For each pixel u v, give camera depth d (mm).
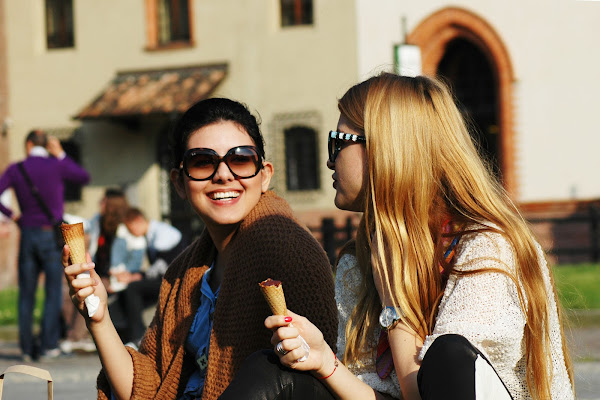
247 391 2756
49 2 24766
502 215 3016
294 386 2791
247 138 3594
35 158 10633
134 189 23703
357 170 3205
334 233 15500
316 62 22828
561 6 22438
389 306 3039
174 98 22641
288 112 23016
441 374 2604
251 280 3369
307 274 3303
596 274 14938
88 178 10805
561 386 3086
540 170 22594
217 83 23031
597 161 22297
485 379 2627
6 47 24812
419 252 3008
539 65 22578
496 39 22703
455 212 3059
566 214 22234
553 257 21531
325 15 22766
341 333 3348
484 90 23656
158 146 23656
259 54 23250
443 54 23047
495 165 3787
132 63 24125
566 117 22469
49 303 10688
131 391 3586
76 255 3316
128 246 9219
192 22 23734
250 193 3557
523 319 2857
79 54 24375
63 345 11055
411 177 3039
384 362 3131
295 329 2754
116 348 3555
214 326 3432
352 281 3342
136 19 24094
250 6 23312
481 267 2881
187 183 3580
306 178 22984
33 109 24656
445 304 2906
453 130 3104
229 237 3631
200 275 3678
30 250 10617
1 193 10570
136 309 7656
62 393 8516
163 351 3656
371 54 22594
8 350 11719
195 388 3598
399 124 3072
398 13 22656
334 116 22672
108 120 23297
